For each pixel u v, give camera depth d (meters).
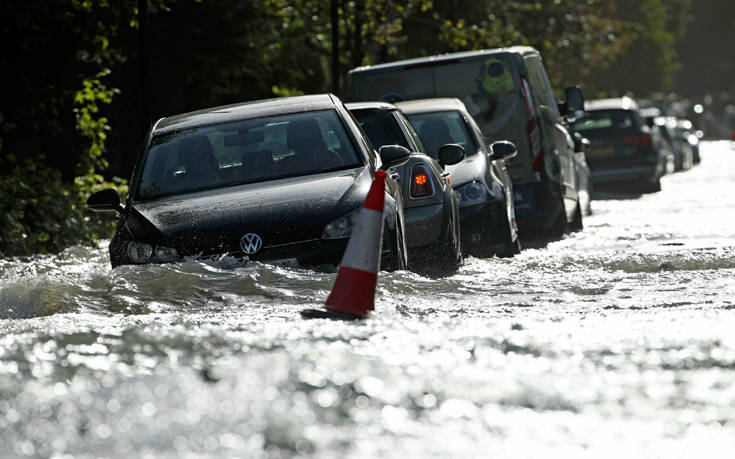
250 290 21.17
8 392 12.46
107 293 21.22
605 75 183.12
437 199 28.84
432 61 43.91
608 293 21.48
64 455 9.88
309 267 22.27
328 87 80.12
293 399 11.77
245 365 13.66
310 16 76.19
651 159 77.81
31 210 45.03
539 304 20.16
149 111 46.34
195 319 18.70
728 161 145.00
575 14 112.88
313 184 23.78
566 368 13.37
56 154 52.69
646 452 9.85
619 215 56.72
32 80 50.22
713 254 27.31
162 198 24.61
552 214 42.88
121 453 9.89
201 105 69.75
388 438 10.26
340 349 14.77
